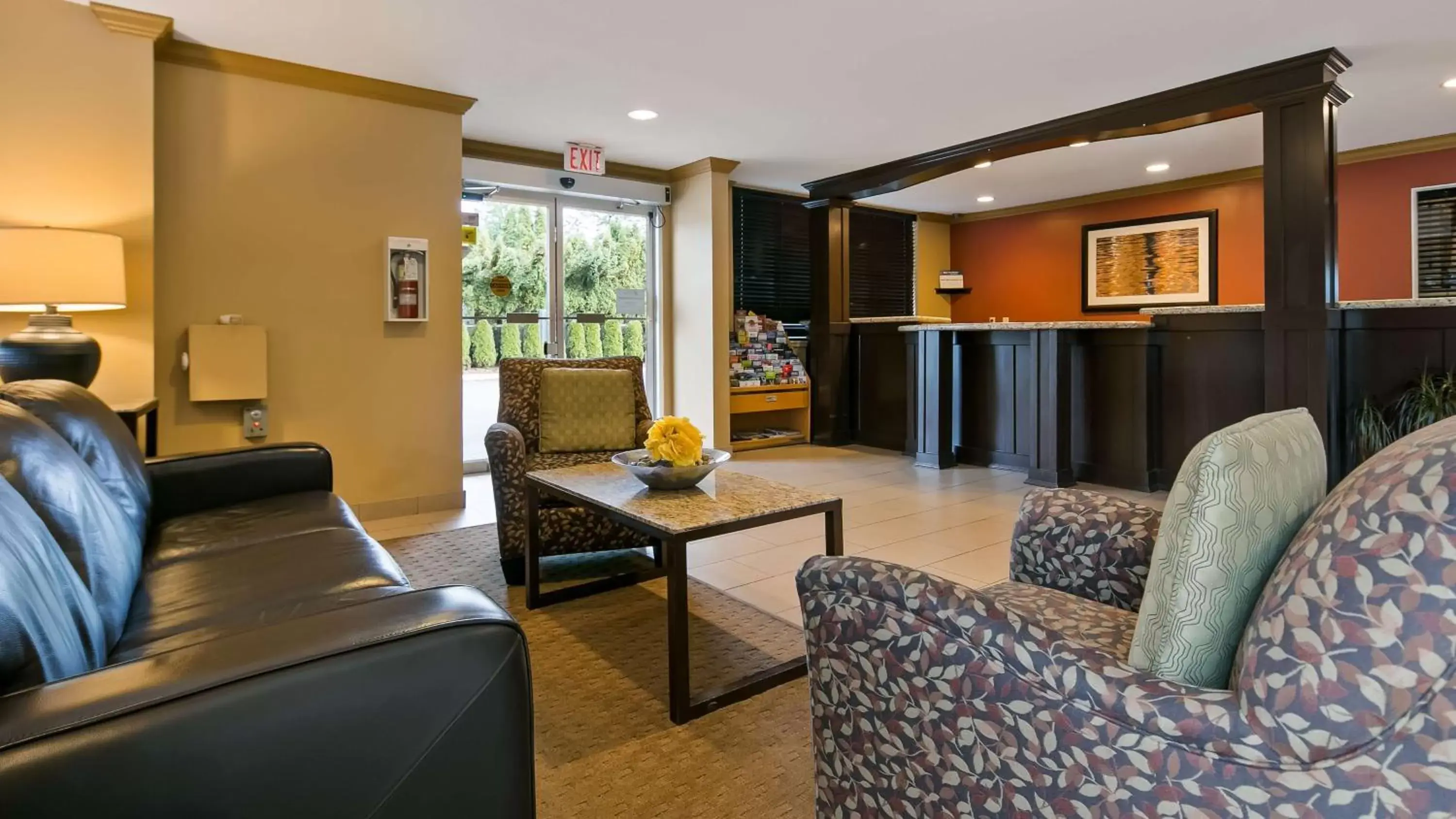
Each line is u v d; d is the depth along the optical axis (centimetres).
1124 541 149
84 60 304
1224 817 80
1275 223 383
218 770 77
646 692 203
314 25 321
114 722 73
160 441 345
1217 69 382
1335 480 392
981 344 553
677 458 230
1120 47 354
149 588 158
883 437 645
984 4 307
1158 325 463
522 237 549
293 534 193
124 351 315
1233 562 91
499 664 93
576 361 360
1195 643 92
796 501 221
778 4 306
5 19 290
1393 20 327
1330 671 73
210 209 352
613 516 212
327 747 83
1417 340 382
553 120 464
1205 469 92
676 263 605
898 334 629
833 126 477
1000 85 403
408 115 404
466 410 537
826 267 653
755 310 682
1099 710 88
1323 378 372
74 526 133
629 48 350
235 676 80
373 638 88
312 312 381
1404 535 71
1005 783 97
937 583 106
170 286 344
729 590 286
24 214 295
